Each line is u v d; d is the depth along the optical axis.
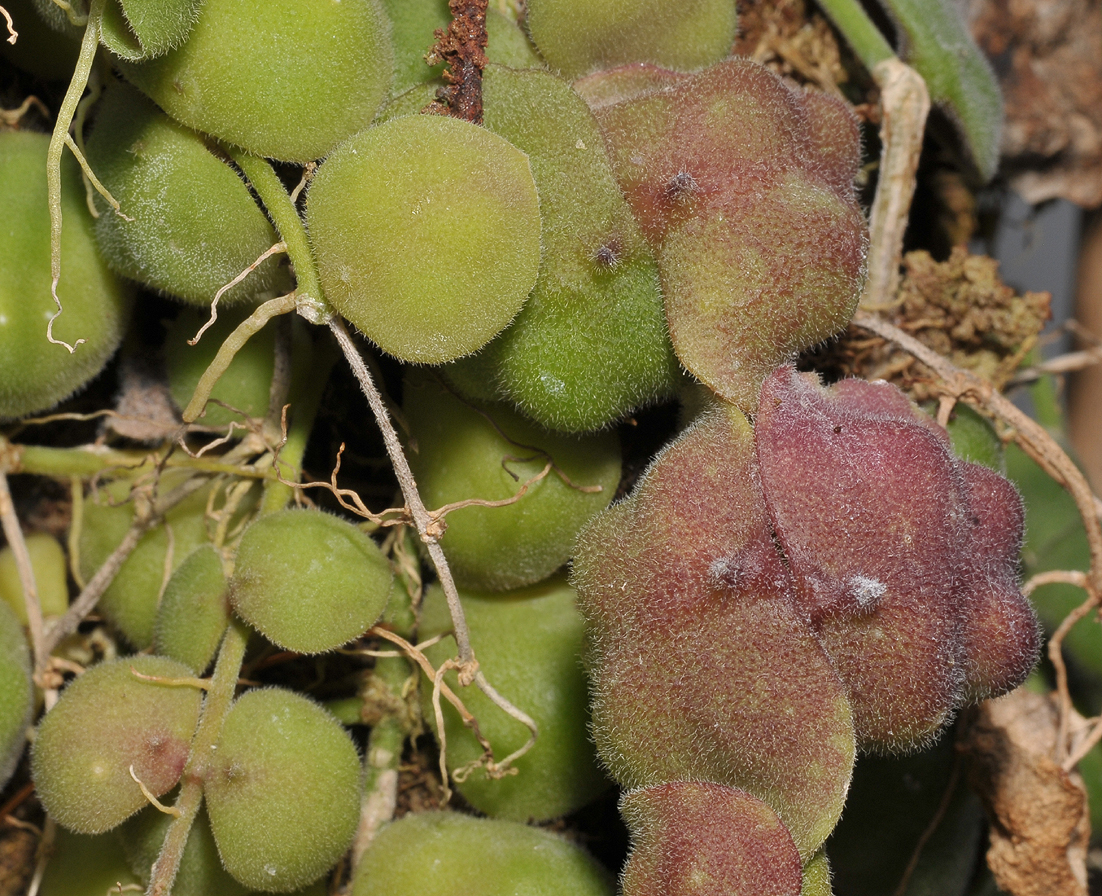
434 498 0.29
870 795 0.31
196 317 0.29
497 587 0.29
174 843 0.27
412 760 0.30
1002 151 0.35
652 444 0.30
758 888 0.26
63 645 0.30
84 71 0.27
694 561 0.27
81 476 0.30
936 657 0.27
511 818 0.30
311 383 0.29
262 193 0.28
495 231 0.27
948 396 0.30
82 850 0.29
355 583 0.28
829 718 0.27
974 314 0.32
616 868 0.31
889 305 0.31
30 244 0.29
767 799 0.27
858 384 0.28
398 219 0.27
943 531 0.27
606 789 0.30
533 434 0.29
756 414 0.27
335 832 0.28
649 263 0.28
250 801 0.27
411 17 0.29
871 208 0.32
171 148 0.28
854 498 0.27
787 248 0.27
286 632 0.27
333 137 0.28
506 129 0.28
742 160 0.28
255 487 0.30
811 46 0.32
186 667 0.28
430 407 0.29
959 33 0.32
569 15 0.29
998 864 0.31
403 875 0.29
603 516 0.28
